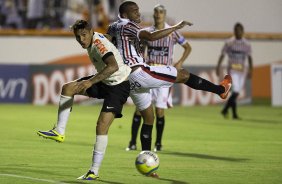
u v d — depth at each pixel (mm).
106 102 20625
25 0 69125
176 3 71062
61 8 69500
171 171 22844
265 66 62250
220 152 28859
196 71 58781
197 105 60344
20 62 65000
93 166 20562
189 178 21297
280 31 71938
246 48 47969
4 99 58906
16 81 58875
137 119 29250
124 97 20891
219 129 40125
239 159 26453
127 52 22000
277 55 65438
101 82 20891
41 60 65000
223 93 23766
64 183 19656
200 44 65312
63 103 20688
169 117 48812
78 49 64938
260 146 31406
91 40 20188
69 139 33312
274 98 61312
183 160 25984
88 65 58719
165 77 22250
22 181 20016
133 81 21953
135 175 21750
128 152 28375
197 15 71438
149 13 70500
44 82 58719
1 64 58750
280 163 25312
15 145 30141
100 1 69000
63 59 64875
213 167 24016
